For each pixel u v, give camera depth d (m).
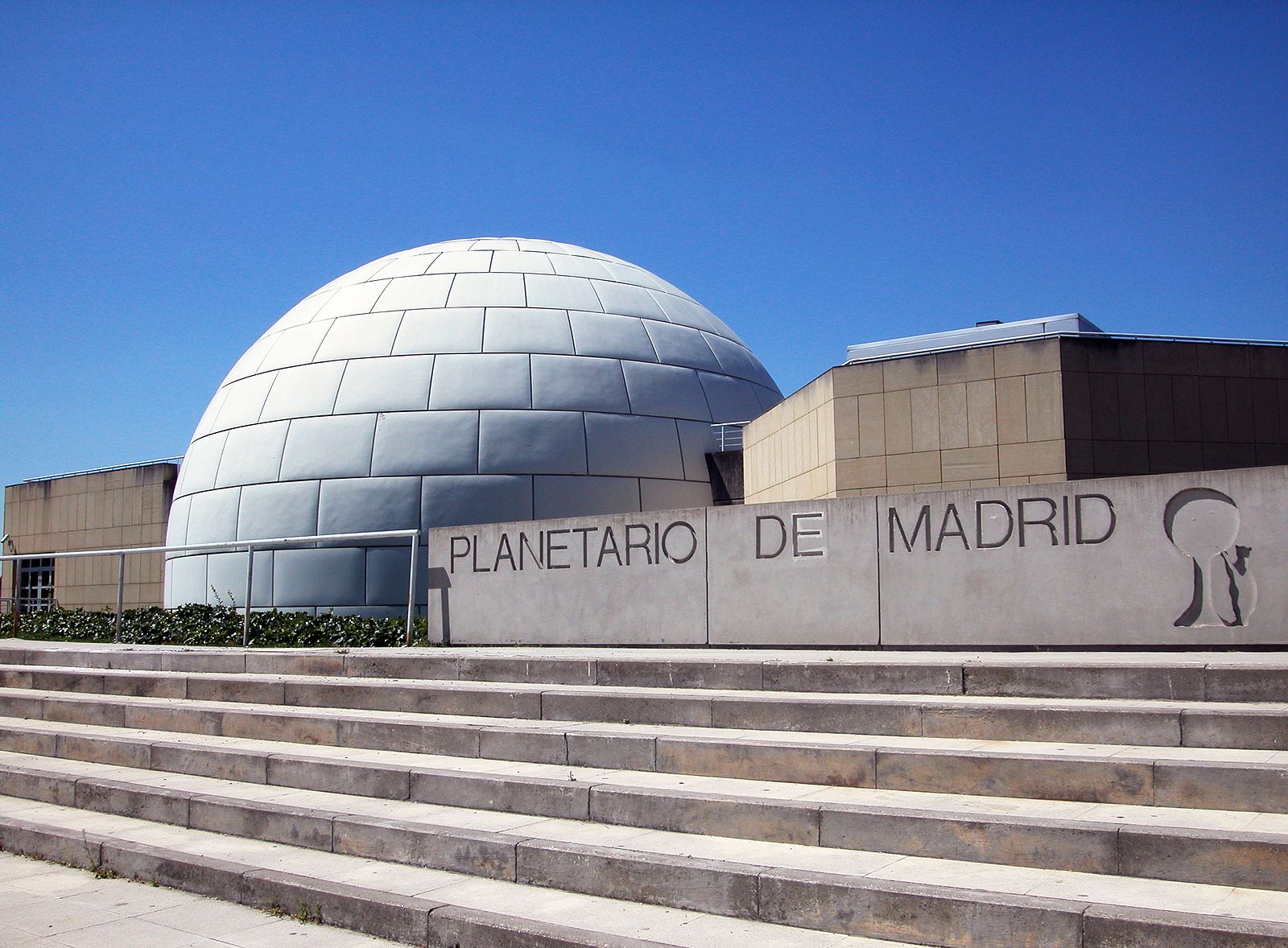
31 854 8.44
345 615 19.94
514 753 8.69
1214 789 6.20
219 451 22.70
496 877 6.81
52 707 12.46
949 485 14.69
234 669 13.01
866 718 8.00
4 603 34.91
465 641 13.41
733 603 11.44
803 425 17.23
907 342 17.75
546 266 24.02
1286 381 14.66
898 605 10.47
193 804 8.52
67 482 33.16
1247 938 4.68
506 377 21.22
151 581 30.09
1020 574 9.91
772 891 5.84
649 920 5.93
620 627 12.18
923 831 6.20
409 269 23.97
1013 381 14.40
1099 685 8.01
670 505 21.36
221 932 6.46
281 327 24.50
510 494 20.30
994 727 7.57
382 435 20.78
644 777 7.83
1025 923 5.16
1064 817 6.09
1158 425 14.27
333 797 8.52
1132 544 9.45
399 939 6.25
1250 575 8.99
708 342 24.22
